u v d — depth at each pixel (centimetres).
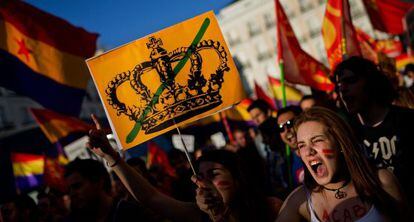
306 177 179
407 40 573
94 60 232
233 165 205
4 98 2686
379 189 159
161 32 241
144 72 237
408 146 211
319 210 170
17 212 415
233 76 239
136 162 382
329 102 395
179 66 239
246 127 946
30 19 454
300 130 172
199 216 214
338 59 430
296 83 461
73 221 257
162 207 221
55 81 452
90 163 254
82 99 464
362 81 225
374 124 226
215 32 244
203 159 206
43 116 597
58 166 593
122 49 237
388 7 690
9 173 615
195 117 235
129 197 316
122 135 227
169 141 850
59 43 465
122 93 232
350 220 161
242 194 205
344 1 420
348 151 162
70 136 631
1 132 2584
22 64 438
